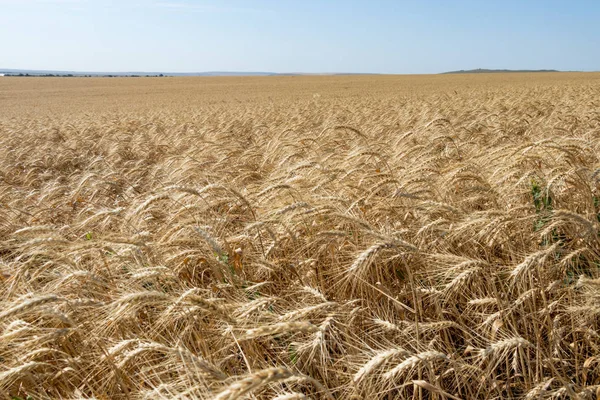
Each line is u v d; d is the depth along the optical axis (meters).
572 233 3.83
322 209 3.99
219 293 3.59
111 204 7.12
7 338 2.68
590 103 16.16
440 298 3.47
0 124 23.75
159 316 3.32
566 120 10.25
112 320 2.88
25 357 2.71
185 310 2.85
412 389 2.95
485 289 3.60
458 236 3.99
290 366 2.93
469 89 44.06
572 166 4.40
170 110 32.56
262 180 6.40
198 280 4.23
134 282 3.52
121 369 2.73
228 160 8.09
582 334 3.21
